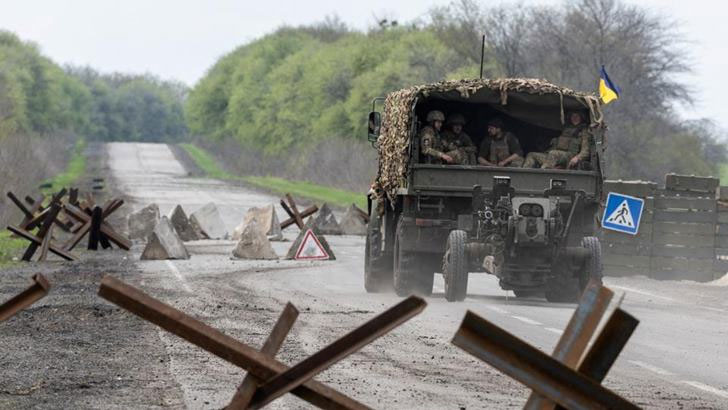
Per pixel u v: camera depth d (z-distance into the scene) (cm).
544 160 5272
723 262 7244
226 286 5381
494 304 4922
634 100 15638
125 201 16338
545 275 4878
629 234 7338
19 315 3912
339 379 2666
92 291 4866
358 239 10212
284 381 1113
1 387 2453
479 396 2455
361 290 5553
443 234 5147
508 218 4838
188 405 2253
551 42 16475
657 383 2759
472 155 5300
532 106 5441
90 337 3375
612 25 15938
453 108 5534
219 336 1112
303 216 10081
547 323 4166
